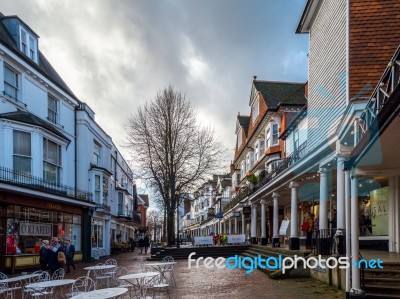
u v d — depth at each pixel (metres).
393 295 8.43
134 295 10.31
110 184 32.34
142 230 54.47
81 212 24.09
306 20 16.39
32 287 8.45
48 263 14.00
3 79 17.52
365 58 12.12
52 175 20.64
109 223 30.66
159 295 10.34
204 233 67.44
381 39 12.21
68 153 24.20
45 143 19.98
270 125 24.88
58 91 22.72
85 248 24.03
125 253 34.00
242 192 31.06
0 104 17.27
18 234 17.22
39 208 18.94
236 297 9.83
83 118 25.64
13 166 17.48
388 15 12.30
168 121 28.64
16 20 20.16
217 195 54.12
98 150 30.02
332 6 13.80
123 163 41.78
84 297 6.75
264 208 24.03
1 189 15.27
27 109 19.39
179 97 29.22
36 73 20.06
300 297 9.43
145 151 28.88
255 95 29.30
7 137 17.28
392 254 11.69
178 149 28.78
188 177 28.94
